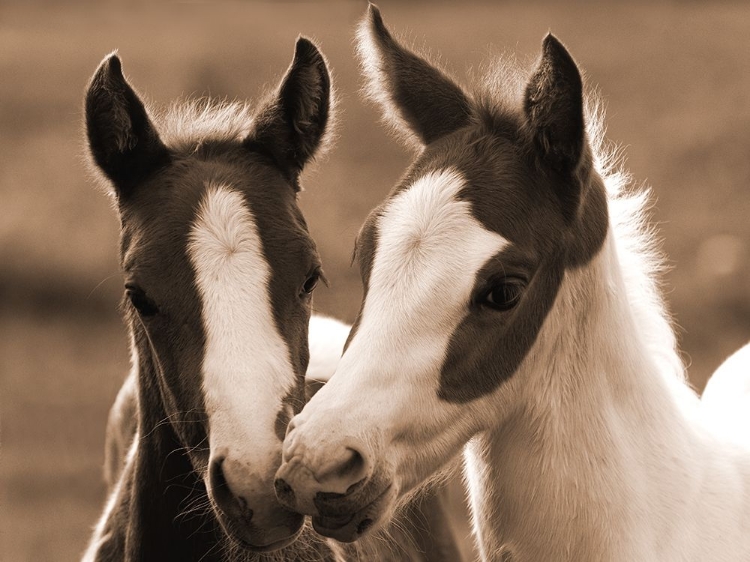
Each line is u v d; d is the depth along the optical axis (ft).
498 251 19.31
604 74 119.55
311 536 24.17
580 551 20.88
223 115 25.16
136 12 161.17
